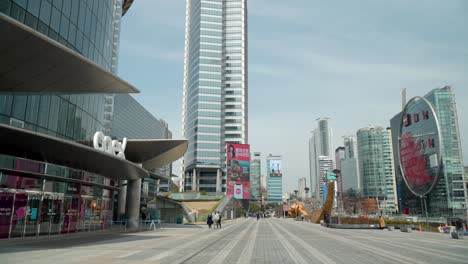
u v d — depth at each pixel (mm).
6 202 20047
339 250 17656
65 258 13094
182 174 172375
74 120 28422
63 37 24516
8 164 19766
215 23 162750
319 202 127000
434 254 16203
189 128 161250
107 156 24906
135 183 40125
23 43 14367
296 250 17531
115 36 39781
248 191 135000
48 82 18734
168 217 58562
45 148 22531
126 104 110938
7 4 18938
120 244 19234
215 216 42281
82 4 27422
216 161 149125
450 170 118062
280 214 163000
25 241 19516
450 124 121750
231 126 159375
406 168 88000
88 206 28625
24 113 23047
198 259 13938
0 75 17547
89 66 17031
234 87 162375
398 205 152750
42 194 22781
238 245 20016
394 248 18906
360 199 126875
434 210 120688
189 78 168250
